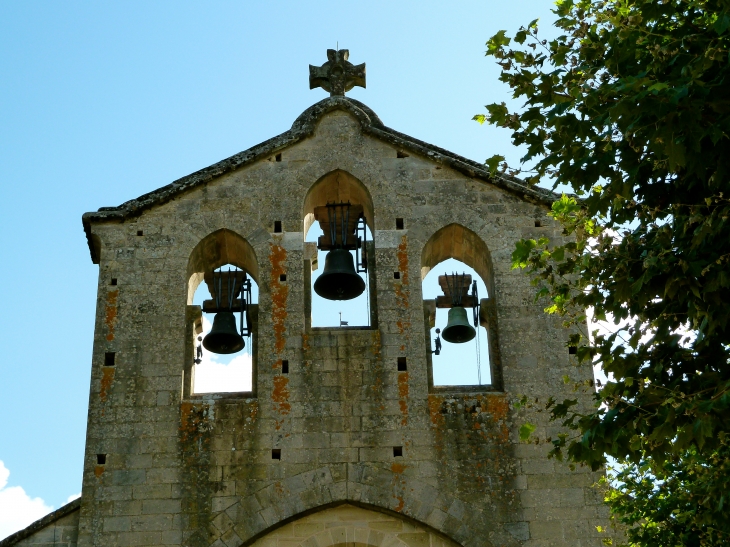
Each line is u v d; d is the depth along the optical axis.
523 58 18.28
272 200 25.72
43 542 22.27
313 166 26.12
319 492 22.56
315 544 22.28
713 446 16.39
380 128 26.66
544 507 22.48
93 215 25.27
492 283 25.11
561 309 19.78
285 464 22.83
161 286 24.72
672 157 15.75
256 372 24.02
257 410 23.38
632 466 20.83
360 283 25.47
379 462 22.88
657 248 17.17
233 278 25.89
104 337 24.11
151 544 22.05
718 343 17.45
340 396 23.53
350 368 23.84
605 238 18.08
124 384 23.61
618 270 17.41
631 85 15.90
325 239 26.12
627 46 17.25
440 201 25.72
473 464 22.89
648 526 20.50
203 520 22.28
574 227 19.27
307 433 23.14
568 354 24.12
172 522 22.25
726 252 16.58
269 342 24.11
